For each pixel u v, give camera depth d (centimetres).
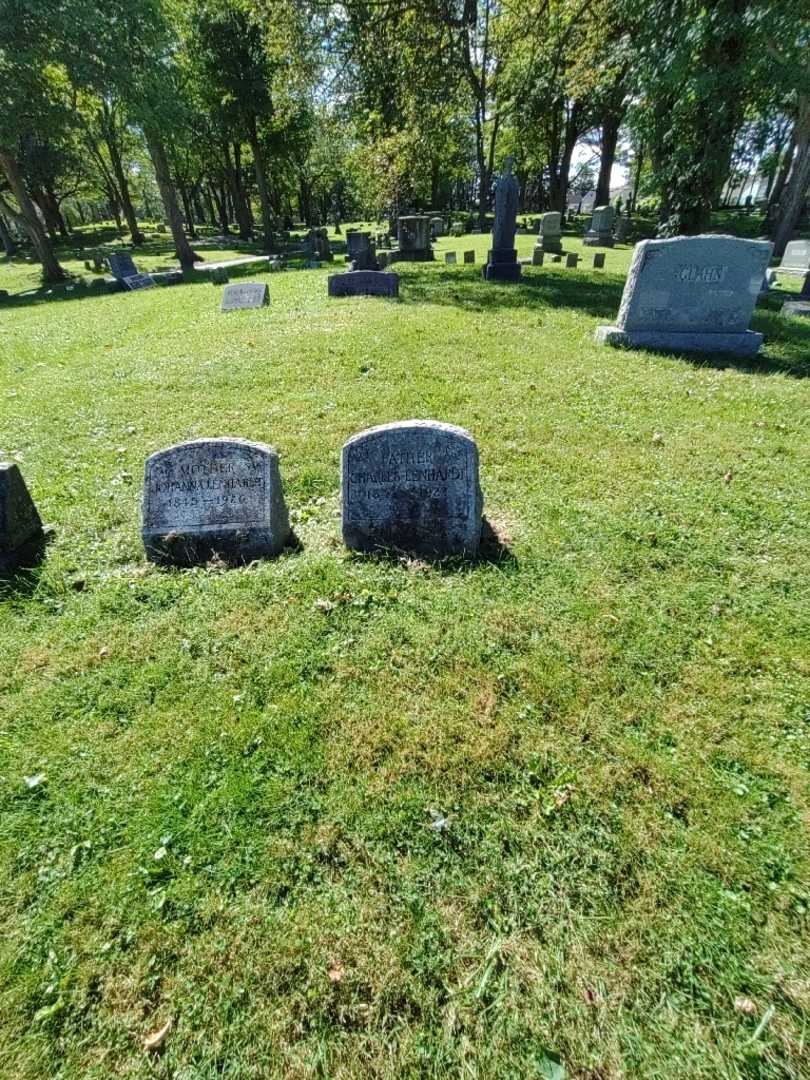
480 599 372
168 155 2875
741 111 1312
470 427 617
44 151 3309
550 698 302
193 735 287
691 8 1164
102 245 3962
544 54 2167
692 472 531
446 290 1382
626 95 1806
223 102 3086
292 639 345
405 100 1925
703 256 854
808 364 848
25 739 291
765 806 250
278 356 866
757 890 221
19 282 2592
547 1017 188
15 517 436
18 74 1939
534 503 484
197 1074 178
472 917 214
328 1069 178
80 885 227
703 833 239
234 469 414
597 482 516
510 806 251
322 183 6031
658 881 223
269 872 230
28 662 338
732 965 200
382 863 232
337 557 423
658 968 199
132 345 1060
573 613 359
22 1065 181
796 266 2031
